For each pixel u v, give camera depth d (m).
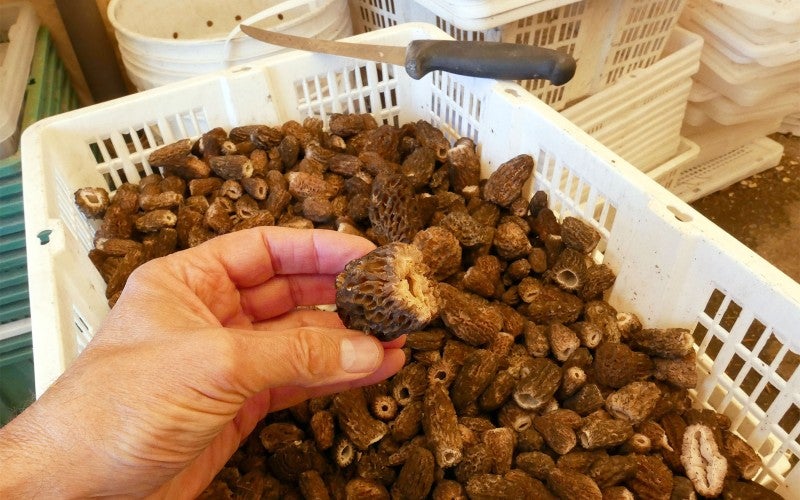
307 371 0.22
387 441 0.33
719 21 0.58
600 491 0.30
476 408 0.34
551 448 0.32
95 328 0.35
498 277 0.41
